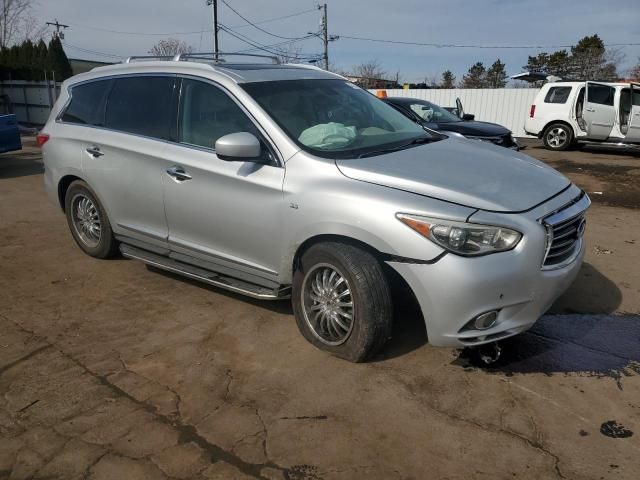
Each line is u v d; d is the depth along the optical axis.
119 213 4.76
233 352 3.65
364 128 4.08
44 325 4.07
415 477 2.54
